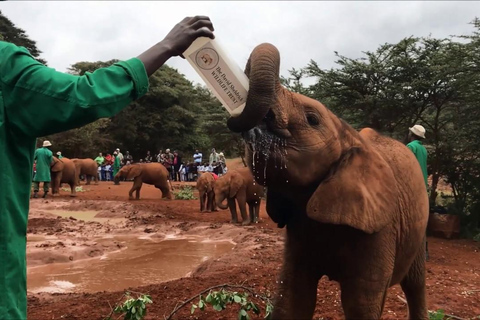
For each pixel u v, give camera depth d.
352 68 16.81
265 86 2.76
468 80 13.62
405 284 4.80
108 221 16.33
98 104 1.89
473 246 11.66
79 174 32.22
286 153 3.10
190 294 6.64
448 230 12.60
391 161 4.08
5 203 1.90
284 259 3.84
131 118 55.38
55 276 9.16
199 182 18.55
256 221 15.62
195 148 58.59
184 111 56.41
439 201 15.90
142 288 7.14
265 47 2.91
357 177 3.31
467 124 13.74
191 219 16.38
